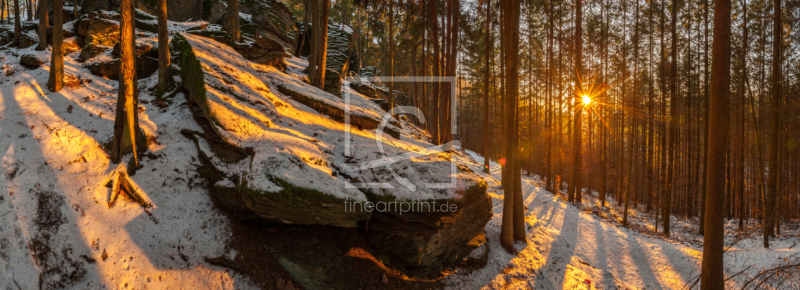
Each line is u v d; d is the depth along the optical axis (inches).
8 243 173.3
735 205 726.5
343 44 833.5
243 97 305.4
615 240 457.1
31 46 415.8
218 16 714.8
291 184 209.0
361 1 689.0
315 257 229.0
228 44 443.5
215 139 267.9
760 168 463.2
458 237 307.9
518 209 390.6
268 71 422.3
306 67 573.9
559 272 349.7
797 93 594.2
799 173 749.3
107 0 553.9
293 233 240.4
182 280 192.7
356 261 253.3
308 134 303.7
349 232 266.7
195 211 227.9
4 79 300.2
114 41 437.1
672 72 551.5
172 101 308.0
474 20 759.1
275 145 250.4
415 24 769.6
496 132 1077.8
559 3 740.0
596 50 730.8
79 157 229.6
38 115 256.5
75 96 295.4
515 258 354.9
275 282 213.8
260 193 201.6
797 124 582.2
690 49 673.6
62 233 185.3
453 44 684.7
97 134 255.4
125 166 231.5
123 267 184.2
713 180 240.8
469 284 302.5
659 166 781.3
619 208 711.1
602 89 708.0
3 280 162.1
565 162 1004.6
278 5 739.4
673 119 544.7
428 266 291.7
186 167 251.9
